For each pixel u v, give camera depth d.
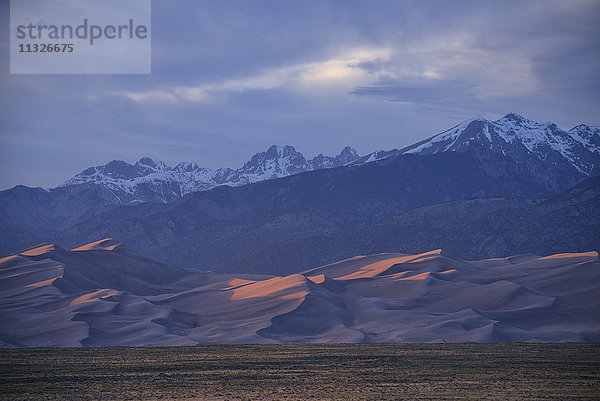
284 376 110.31
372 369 121.00
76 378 109.06
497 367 123.00
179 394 88.06
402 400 79.06
